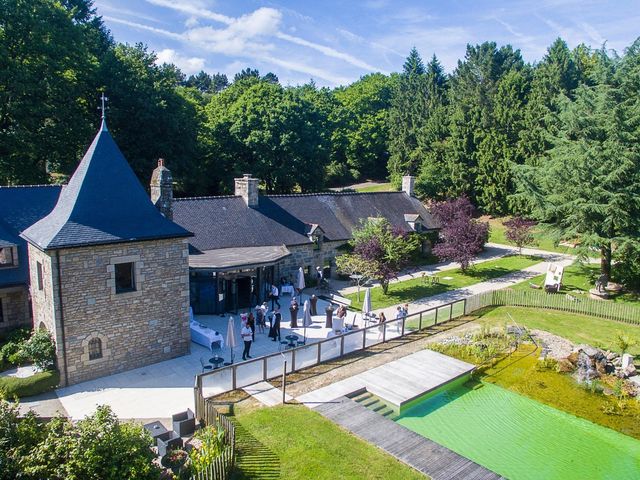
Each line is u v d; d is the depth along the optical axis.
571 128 32.47
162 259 20.09
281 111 56.97
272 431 14.69
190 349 21.92
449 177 59.94
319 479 12.50
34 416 11.97
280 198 35.47
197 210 30.78
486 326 25.41
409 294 31.73
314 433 14.69
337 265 33.56
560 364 20.89
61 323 17.86
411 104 75.12
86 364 18.66
